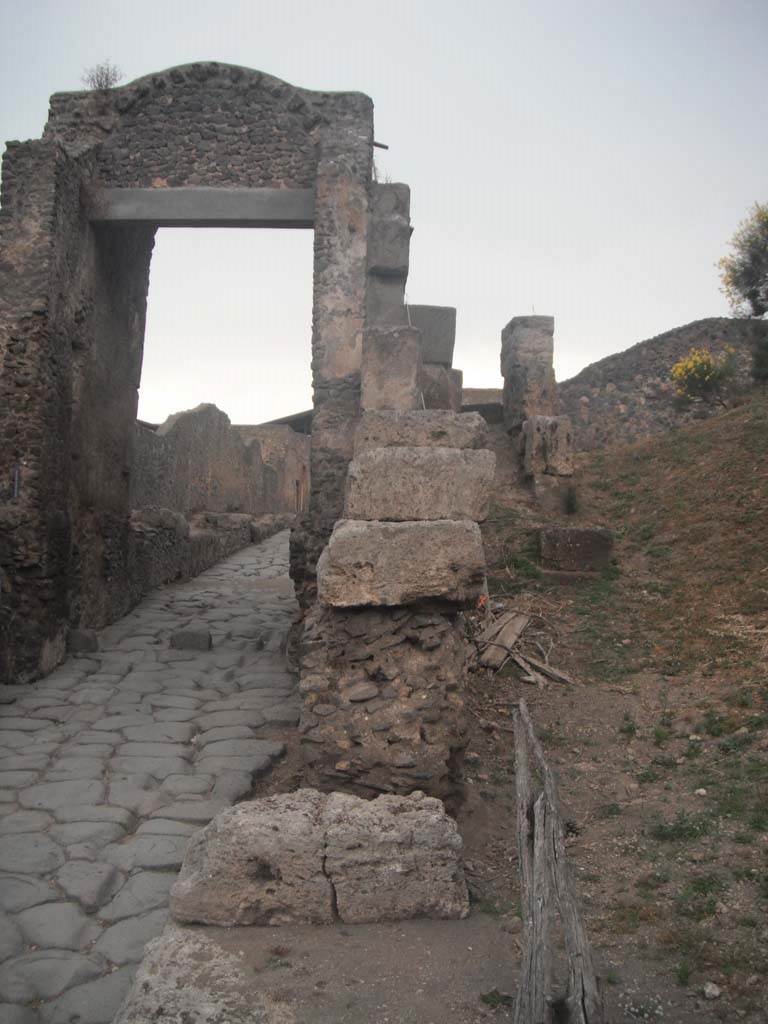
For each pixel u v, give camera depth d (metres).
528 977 2.92
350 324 9.75
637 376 19.41
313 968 3.53
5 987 3.88
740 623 8.15
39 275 9.20
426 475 5.42
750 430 12.95
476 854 4.81
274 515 23.59
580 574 10.01
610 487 12.73
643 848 4.57
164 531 13.95
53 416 9.39
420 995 3.32
